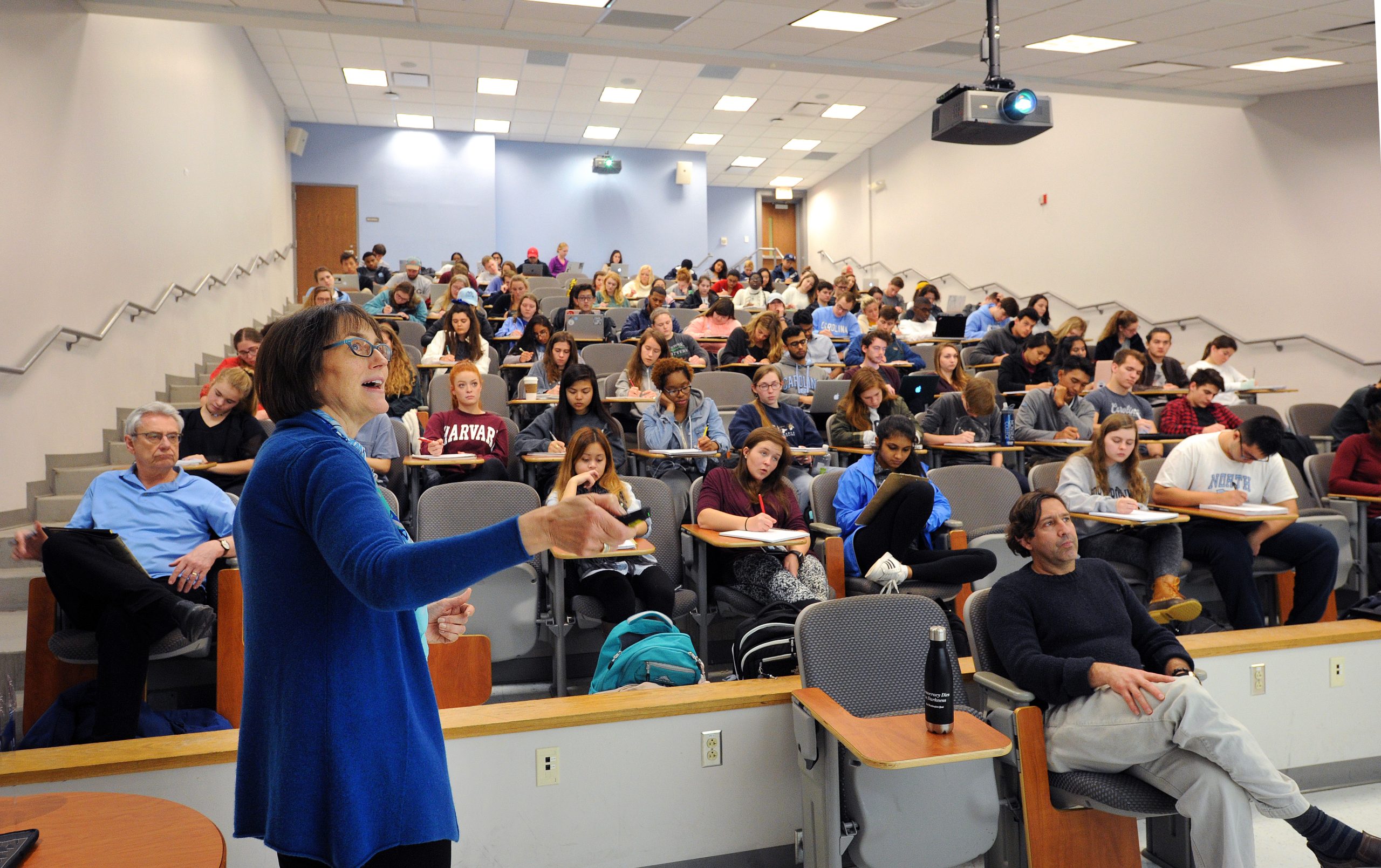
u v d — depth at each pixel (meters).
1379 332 7.43
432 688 1.32
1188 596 4.38
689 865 2.44
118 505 3.09
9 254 4.52
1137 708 2.22
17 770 2.05
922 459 5.36
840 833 2.21
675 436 4.86
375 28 6.25
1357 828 2.69
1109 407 5.76
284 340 1.23
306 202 14.42
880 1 5.76
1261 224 8.36
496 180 15.72
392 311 8.64
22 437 4.59
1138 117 9.83
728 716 2.47
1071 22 6.04
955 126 5.55
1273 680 2.89
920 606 2.53
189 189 7.66
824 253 18.53
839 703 2.38
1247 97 8.18
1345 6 5.66
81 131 5.43
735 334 7.06
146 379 6.38
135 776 2.11
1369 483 4.27
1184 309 9.24
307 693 1.16
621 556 3.29
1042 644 2.55
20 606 3.92
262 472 1.18
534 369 5.97
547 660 3.71
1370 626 3.06
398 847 1.19
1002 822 2.47
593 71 12.12
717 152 16.59
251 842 2.17
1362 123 7.54
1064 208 11.13
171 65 7.23
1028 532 2.60
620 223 16.30
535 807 2.33
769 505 3.87
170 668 3.20
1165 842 2.57
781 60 7.01
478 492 3.61
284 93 12.83
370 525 1.09
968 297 13.42
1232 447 4.06
